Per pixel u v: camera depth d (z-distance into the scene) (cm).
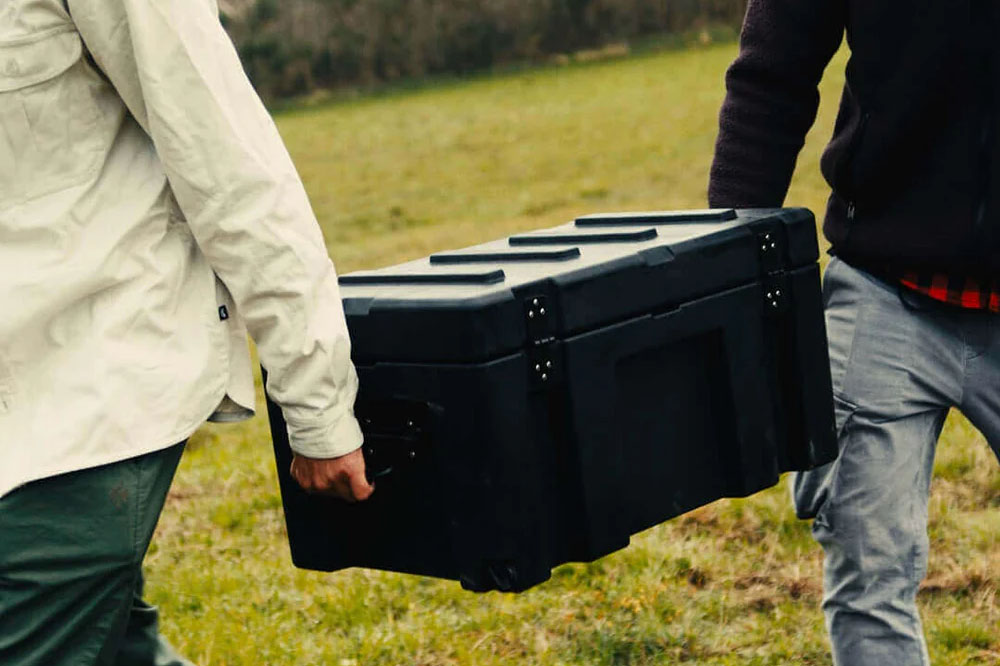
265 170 239
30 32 235
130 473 242
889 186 294
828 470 307
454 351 238
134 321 243
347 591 481
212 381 250
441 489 247
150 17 234
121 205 244
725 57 3306
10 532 238
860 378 300
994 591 453
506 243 289
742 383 279
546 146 2244
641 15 3734
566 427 249
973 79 279
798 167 1605
